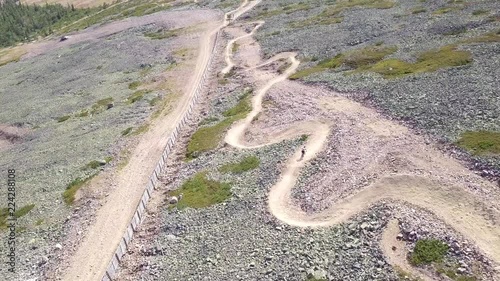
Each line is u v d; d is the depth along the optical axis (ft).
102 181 212.43
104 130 278.46
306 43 348.18
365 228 139.95
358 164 169.99
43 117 331.57
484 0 336.08
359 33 336.29
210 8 560.20
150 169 217.97
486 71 215.51
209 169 201.46
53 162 248.52
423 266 122.72
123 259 158.92
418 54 265.34
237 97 281.54
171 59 399.24
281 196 168.55
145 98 317.63
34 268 162.91
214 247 152.15
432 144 169.99
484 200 139.13
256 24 450.71
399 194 150.10
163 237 164.66
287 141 204.23
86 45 512.22
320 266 130.93
